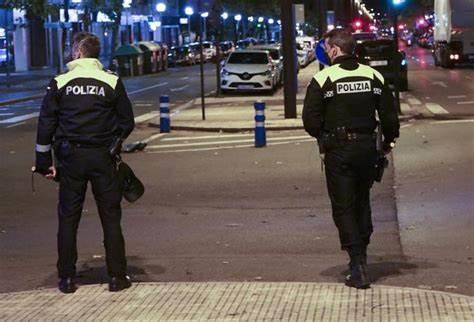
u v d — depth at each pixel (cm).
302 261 859
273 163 1584
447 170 1420
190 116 2636
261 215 1116
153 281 781
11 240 1003
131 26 8156
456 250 896
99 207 718
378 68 3291
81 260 884
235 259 877
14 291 759
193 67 7062
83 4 5219
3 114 2986
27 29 6194
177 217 1114
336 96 702
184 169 1545
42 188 1373
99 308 661
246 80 3659
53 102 699
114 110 711
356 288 704
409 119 2312
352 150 700
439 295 680
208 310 645
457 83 3778
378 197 1216
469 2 4909
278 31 13500
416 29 13012
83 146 699
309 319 615
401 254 884
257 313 634
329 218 1086
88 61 712
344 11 6712
